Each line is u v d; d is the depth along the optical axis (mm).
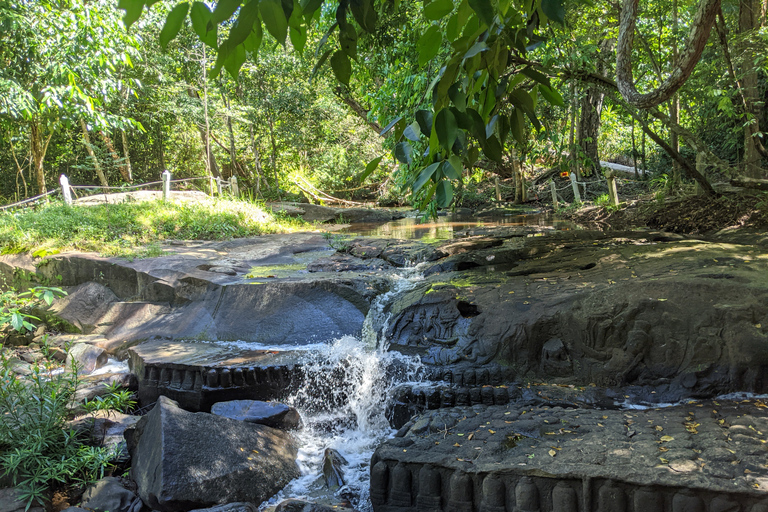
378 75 12039
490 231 10641
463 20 1521
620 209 11961
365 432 5277
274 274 7852
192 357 5848
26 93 11133
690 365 4512
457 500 3561
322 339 6277
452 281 6523
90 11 11398
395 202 22281
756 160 9680
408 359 5539
